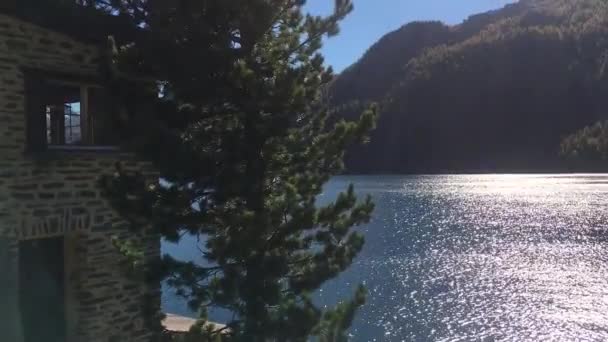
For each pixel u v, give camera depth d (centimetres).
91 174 1002
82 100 1003
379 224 6400
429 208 8006
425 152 17925
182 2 739
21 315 927
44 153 927
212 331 801
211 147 803
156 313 839
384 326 2580
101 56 792
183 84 759
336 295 3061
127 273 806
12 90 902
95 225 1007
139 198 759
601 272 3603
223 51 752
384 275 3625
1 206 878
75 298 991
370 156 18575
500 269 3769
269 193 806
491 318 2681
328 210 844
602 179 13650
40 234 929
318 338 825
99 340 995
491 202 8594
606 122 16262
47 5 913
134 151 759
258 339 725
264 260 724
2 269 877
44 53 945
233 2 742
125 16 853
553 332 2473
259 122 773
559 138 16800
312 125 868
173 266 770
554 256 4191
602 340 2358
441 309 2839
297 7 837
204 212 784
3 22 891
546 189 10738
